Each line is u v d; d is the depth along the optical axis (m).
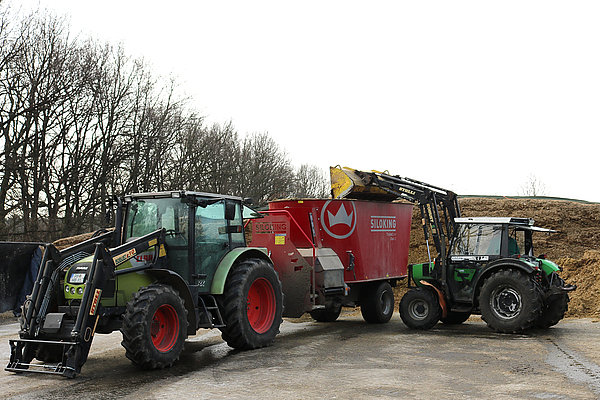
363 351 8.78
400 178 12.41
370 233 12.34
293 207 11.52
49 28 23.30
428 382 6.50
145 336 7.16
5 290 7.90
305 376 6.95
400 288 17.27
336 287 11.20
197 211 8.69
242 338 8.79
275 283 9.62
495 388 6.16
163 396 6.09
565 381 6.44
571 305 13.16
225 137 39.16
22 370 7.16
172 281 8.08
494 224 10.87
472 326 11.72
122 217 9.02
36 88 22.42
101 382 6.82
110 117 26.94
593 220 19.89
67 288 7.46
